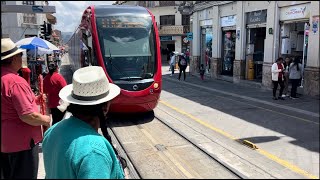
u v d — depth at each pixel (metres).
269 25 14.37
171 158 5.80
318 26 11.91
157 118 9.11
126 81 8.52
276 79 11.92
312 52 12.22
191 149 6.38
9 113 3.08
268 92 13.95
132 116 9.29
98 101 1.98
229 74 19.02
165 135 7.47
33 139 3.26
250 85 15.98
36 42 9.30
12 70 3.12
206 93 14.08
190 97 13.05
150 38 9.22
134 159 5.70
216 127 8.44
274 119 9.18
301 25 13.62
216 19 19.22
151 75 8.87
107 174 1.81
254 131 8.02
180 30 33.69
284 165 5.73
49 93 6.24
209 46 21.06
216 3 19.05
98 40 8.82
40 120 3.12
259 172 5.21
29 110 3.03
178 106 11.23
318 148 6.66
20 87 3.04
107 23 9.06
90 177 1.72
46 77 6.35
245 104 11.40
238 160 5.82
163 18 34.69
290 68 12.12
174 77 20.98
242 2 16.41
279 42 14.18
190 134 7.55
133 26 9.20
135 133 7.63
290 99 12.12
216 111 10.35
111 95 2.07
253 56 16.73
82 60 11.08
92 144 1.83
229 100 12.23
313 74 12.21
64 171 1.78
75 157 1.77
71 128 1.91
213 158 5.79
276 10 13.95
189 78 20.36
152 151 6.25
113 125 8.34
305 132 7.83
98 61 8.67
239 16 16.69
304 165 5.75
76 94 1.98
